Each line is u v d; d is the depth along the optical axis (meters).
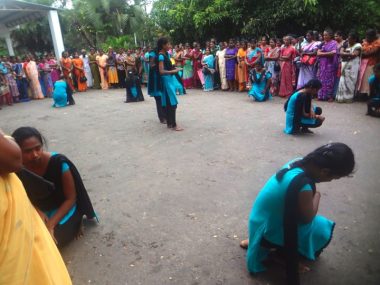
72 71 12.95
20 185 1.34
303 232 2.33
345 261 2.55
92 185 4.16
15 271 1.21
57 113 9.04
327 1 10.48
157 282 2.46
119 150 5.44
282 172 2.21
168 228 3.12
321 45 8.05
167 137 5.93
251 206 3.41
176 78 6.29
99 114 8.41
